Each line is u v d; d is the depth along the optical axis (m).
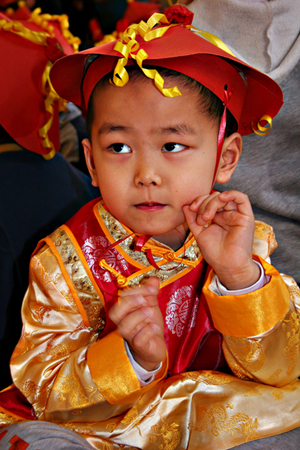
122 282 0.91
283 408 0.86
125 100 0.75
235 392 0.87
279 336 0.87
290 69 1.09
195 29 0.90
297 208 1.13
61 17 1.40
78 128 1.97
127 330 0.79
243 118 1.02
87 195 1.37
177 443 0.81
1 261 1.03
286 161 1.13
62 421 0.86
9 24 1.12
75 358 0.88
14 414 0.89
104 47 0.80
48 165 1.24
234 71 0.87
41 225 1.13
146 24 0.76
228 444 0.80
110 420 0.85
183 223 0.91
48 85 1.18
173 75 0.77
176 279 0.96
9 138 1.16
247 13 1.08
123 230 0.96
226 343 0.92
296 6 1.09
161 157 0.77
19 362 0.90
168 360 0.94
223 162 0.93
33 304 0.94
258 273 0.85
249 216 0.83
